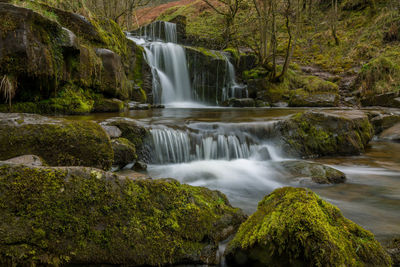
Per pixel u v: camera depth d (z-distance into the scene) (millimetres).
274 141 6293
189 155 5586
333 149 6145
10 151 2766
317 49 19984
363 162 5582
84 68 7293
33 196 1703
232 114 8781
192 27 23156
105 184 1977
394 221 2826
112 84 8414
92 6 11922
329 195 3688
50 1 8438
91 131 3299
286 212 1948
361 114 7152
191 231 2150
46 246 1647
